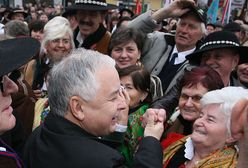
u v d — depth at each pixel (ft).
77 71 3.99
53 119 4.23
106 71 4.05
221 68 7.68
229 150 4.79
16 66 3.65
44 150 4.08
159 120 5.04
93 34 10.36
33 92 8.64
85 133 4.14
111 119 4.12
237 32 18.47
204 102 5.02
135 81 6.59
